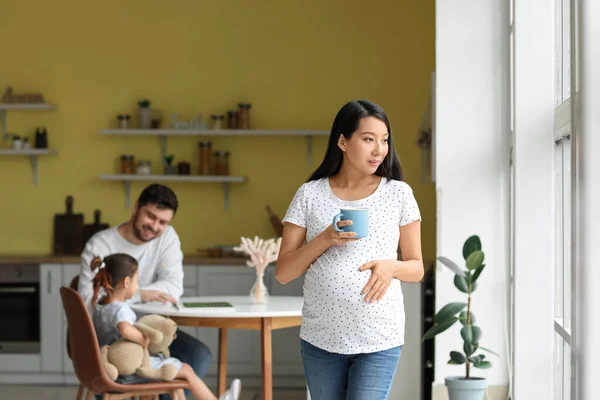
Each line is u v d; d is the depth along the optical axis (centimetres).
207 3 822
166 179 802
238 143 822
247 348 741
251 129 812
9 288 757
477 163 543
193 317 489
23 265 760
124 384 447
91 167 830
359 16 810
